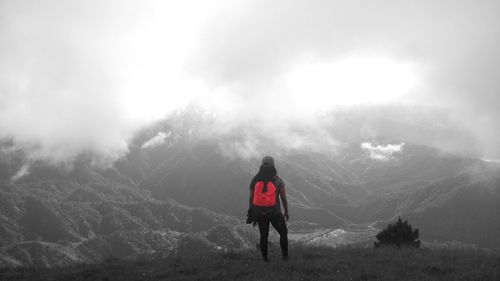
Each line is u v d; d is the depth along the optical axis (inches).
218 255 641.6
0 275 617.6
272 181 500.1
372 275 447.2
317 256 584.7
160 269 574.9
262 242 508.4
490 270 442.3
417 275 449.4
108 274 566.9
